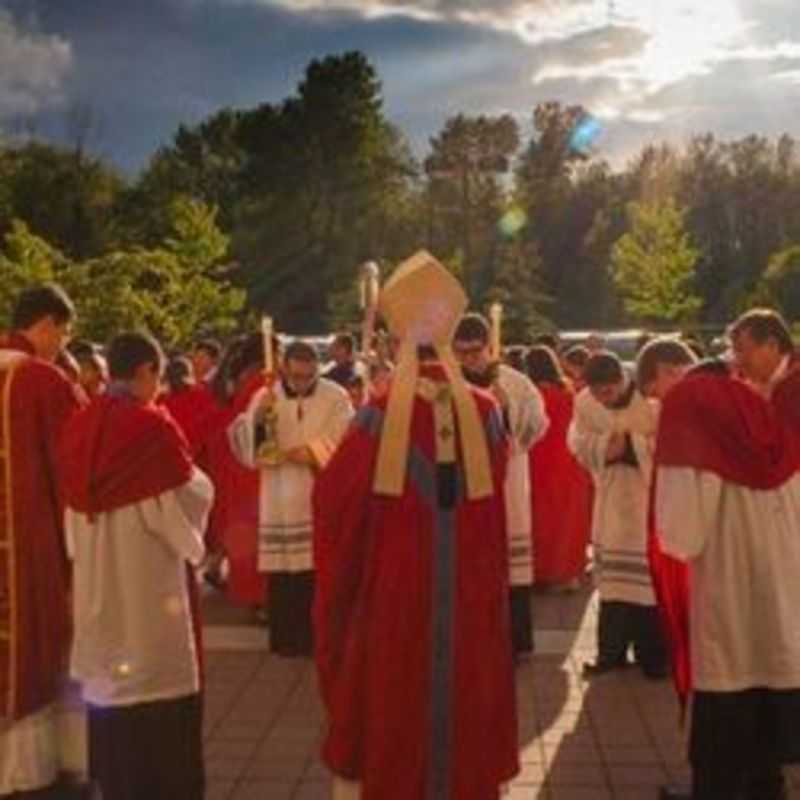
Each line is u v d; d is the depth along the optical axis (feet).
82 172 217.77
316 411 30.96
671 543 18.42
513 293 210.38
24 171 207.72
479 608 16.97
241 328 159.53
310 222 228.84
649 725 25.41
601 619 28.58
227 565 36.19
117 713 19.17
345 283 217.77
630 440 27.81
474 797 16.89
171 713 19.35
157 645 19.19
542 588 37.40
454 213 277.44
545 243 282.56
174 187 235.20
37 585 20.75
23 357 20.93
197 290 140.36
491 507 17.11
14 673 20.63
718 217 276.21
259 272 221.87
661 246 169.17
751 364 19.33
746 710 18.90
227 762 23.48
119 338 19.35
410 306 16.99
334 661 17.20
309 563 30.53
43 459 20.77
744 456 18.42
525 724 25.54
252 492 33.96
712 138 286.25
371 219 234.79
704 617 18.84
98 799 20.84
